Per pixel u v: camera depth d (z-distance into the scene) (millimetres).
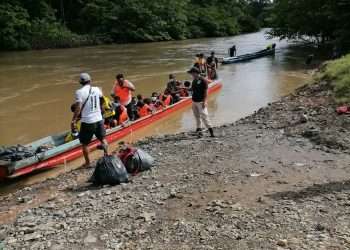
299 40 50781
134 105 14109
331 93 14359
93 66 30703
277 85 22219
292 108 13531
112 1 58438
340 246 5098
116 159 8328
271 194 6863
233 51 33719
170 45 50094
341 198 6551
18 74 27297
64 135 12172
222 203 6613
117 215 6562
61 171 10742
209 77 21406
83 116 9312
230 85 22266
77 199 7523
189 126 14617
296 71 27047
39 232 6195
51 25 51375
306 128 10953
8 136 14008
